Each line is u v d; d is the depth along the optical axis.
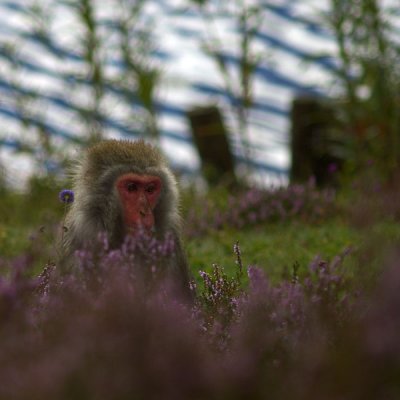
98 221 11.38
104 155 11.55
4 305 6.95
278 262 14.18
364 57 22.16
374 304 6.02
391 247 8.27
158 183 11.54
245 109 24.45
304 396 5.45
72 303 7.66
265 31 32.81
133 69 23.69
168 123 30.70
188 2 26.30
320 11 22.62
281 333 7.66
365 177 20.44
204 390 5.48
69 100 24.36
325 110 24.50
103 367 5.86
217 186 23.39
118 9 23.70
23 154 23.52
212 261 14.29
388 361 5.20
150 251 9.45
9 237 17.28
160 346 6.21
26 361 6.24
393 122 22.17
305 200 18.66
